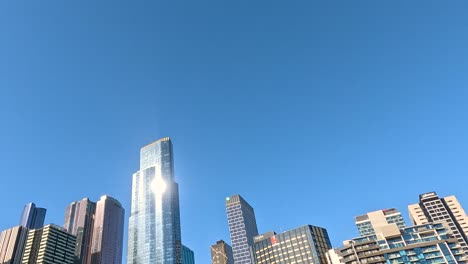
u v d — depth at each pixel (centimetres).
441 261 19012
